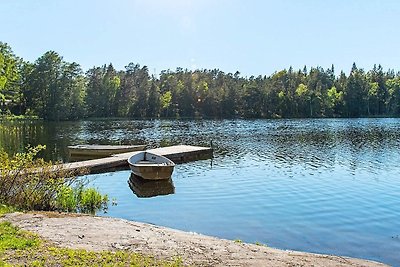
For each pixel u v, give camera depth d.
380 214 11.05
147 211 11.34
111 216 10.73
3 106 67.94
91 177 16.92
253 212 11.21
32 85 66.44
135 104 77.50
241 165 20.62
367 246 8.48
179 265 5.80
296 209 11.56
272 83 87.00
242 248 7.04
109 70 85.81
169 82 85.88
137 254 6.20
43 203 10.26
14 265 5.18
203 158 23.44
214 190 14.30
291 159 22.84
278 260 6.41
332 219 10.53
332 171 18.55
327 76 100.56
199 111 80.50
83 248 6.28
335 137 37.41
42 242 6.39
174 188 14.70
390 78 98.94
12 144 29.59
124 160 19.30
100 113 74.31
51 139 34.72
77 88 69.69
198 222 10.20
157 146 30.41
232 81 91.50
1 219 8.12
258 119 76.88
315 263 6.39
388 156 24.00
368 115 86.25
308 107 82.75
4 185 9.97
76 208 11.32
